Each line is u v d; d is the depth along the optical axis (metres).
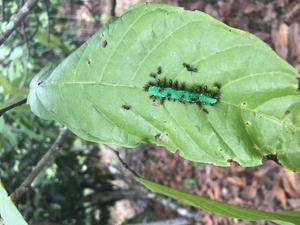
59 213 0.61
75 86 0.17
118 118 0.17
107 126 0.17
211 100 0.16
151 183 0.17
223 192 0.66
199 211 0.69
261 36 0.62
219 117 0.16
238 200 0.63
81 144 0.65
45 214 0.59
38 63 0.53
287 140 0.16
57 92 0.17
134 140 0.17
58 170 0.60
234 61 0.15
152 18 0.16
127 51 0.16
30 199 0.57
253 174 0.62
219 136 0.16
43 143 0.54
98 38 0.17
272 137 0.16
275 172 0.58
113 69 0.17
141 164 0.87
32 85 0.18
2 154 0.52
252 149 0.16
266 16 0.62
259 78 0.15
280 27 0.57
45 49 0.52
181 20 0.16
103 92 0.17
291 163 0.16
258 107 0.15
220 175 0.67
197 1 0.74
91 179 0.67
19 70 0.46
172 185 0.78
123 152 0.89
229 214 0.16
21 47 0.45
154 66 0.16
